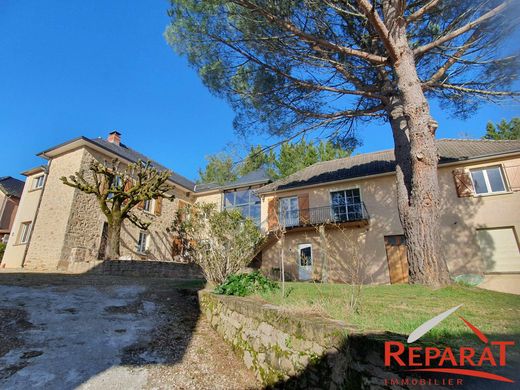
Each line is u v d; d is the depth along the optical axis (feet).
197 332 15.61
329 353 8.37
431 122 19.49
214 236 22.38
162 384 10.47
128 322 15.21
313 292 16.20
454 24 21.67
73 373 10.14
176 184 55.42
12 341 11.53
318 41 21.13
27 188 46.19
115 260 29.58
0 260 47.29
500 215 31.89
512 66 20.24
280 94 25.64
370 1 20.83
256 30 22.31
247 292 17.19
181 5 22.03
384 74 24.75
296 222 41.96
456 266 31.94
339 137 28.99
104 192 34.19
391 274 34.81
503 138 44.39
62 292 18.60
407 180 21.29
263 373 11.28
